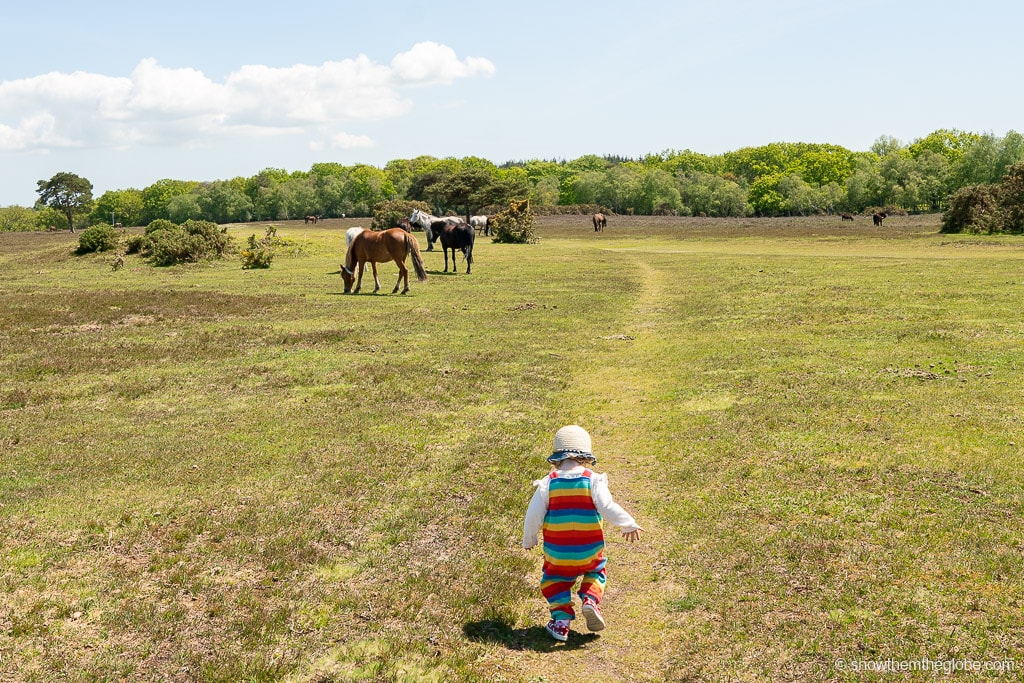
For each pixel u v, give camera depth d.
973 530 6.66
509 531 7.27
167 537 7.03
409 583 6.12
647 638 5.30
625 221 99.06
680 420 10.85
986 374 12.11
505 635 5.39
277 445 9.95
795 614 5.43
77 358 15.51
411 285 30.08
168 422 11.05
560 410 11.65
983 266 30.28
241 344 17.16
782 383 12.41
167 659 5.00
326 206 175.75
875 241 53.97
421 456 9.50
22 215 192.62
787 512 7.38
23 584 6.01
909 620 5.23
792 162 187.38
